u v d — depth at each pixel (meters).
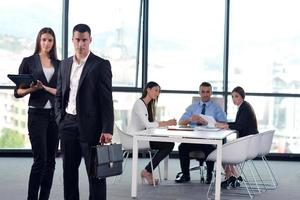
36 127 4.85
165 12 9.73
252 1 9.73
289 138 9.86
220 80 9.80
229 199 6.22
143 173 7.00
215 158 6.23
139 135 6.10
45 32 4.98
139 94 9.77
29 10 9.32
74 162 4.43
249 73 9.78
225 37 9.70
